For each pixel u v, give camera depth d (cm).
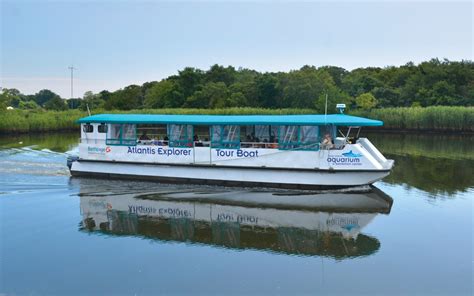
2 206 1858
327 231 1550
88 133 2391
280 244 1425
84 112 6475
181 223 1644
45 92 15988
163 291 1103
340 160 2030
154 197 2002
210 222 1652
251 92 6962
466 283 1148
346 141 2106
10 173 2486
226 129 2184
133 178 2330
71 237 1494
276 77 7056
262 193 2048
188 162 2228
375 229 1565
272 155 2109
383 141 4400
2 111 5806
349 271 1219
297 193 2045
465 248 1382
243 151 2147
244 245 1418
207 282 1152
